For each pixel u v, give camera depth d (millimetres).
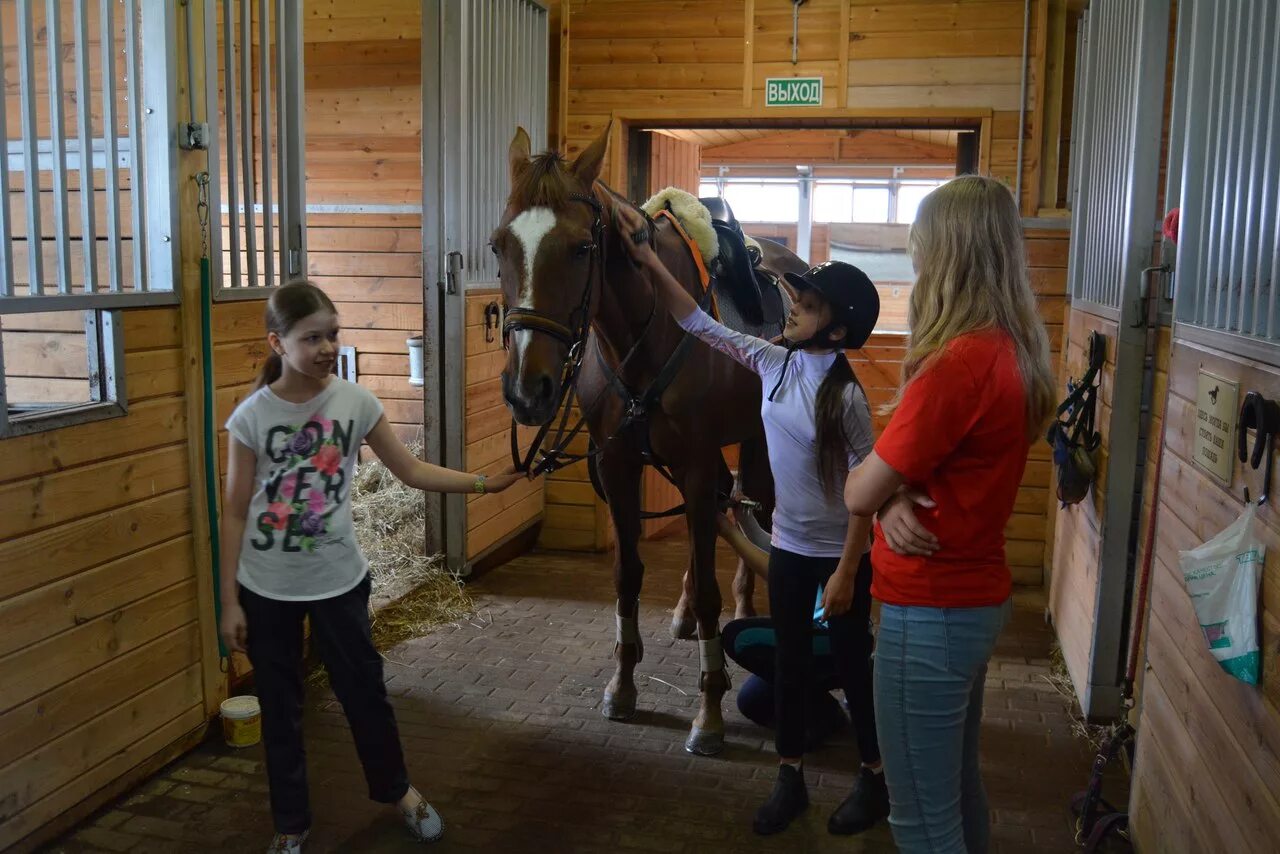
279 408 1995
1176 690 1904
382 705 2143
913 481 1440
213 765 2543
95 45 3461
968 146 4707
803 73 4418
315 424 2010
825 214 12414
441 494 4098
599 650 3455
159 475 2436
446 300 3934
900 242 12141
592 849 2223
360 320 5176
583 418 2721
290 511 2008
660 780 2541
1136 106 2680
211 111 2553
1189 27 2418
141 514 2379
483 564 4332
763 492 3312
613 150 4613
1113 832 2291
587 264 2260
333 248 5141
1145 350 2721
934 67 4328
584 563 4590
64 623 2156
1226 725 1588
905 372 1477
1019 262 1448
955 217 1438
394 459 2129
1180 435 1978
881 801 2289
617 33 4547
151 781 2457
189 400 2521
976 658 1478
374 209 5055
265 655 2037
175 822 2279
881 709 1528
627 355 2508
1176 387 2023
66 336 2957
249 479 2000
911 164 10672
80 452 2178
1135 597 2578
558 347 2215
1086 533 3168
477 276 4117
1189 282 2010
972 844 1682
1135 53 2768
